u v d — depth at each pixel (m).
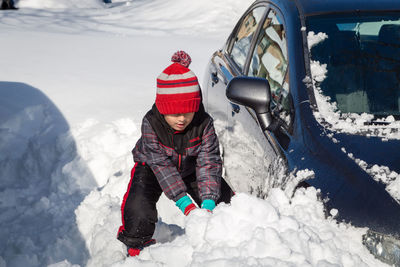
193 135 2.31
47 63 7.87
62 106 5.69
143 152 2.38
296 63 2.62
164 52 9.21
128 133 4.93
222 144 3.18
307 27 2.79
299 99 2.44
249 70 3.33
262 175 2.36
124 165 4.10
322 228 1.83
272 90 2.82
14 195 3.85
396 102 2.44
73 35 10.66
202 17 12.38
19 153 4.54
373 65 2.59
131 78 7.17
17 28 10.99
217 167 2.39
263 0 3.64
